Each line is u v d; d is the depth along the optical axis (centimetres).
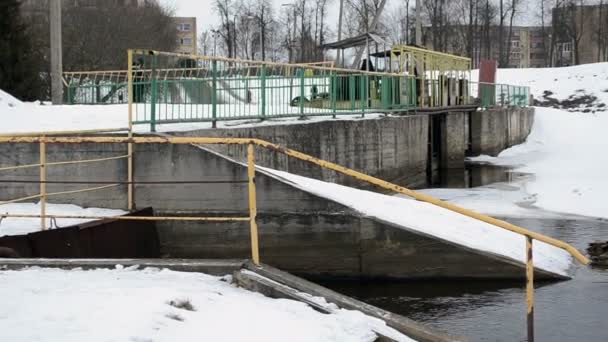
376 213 1151
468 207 1878
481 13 8156
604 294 1029
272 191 1177
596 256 1257
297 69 1761
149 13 5441
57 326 555
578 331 871
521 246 1176
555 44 9256
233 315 606
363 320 636
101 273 727
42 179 1066
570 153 3462
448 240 1114
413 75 2577
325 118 1903
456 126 3127
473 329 892
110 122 1507
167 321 574
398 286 1121
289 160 1582
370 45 2961
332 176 1767
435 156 3073
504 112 3875
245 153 1440
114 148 1238
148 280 698
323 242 1159
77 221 1143
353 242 1148
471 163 3316
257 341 557
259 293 689
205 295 648
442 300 1038
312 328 598
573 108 6103
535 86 6562
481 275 1104
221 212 1198
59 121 1528
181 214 1212
